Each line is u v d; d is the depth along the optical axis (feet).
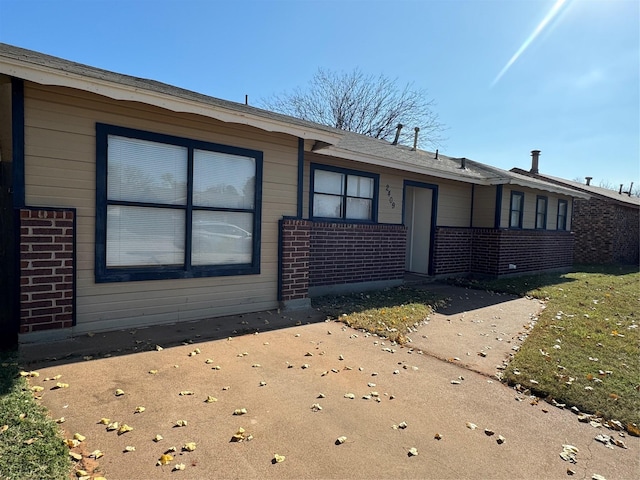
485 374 13.96
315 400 11.19
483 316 22.79
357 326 18.66
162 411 10.01
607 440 9.87
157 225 16.74
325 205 26.55
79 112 14.49
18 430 8.52
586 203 61.16
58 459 7.70
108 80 13.56
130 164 15.85
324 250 26.00
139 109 15.83
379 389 12.18
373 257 29.14
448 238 36.55
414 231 37.35
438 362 14.90
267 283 20.40
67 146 14.30
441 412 10.94
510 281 35.91
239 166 19.04
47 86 13.82
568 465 8.74
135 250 16.24
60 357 12.87
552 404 11.82
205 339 15.66
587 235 61.16
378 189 29.48
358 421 10.15
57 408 9.77
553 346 16.92
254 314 19.56
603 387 12.77
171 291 17.21
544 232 44.29
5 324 14.15
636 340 18.15
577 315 23.25
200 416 9.89
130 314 16.12
